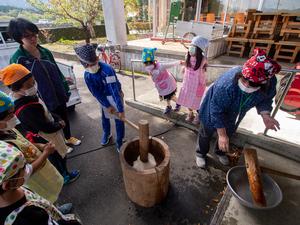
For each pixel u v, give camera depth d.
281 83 2.73
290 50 3.84
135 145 1.95
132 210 1.87
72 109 3.83
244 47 4.46
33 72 2.01
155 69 2.85
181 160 2.47
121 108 2.18
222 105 1.60
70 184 2.18
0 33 3.85
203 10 7.30
